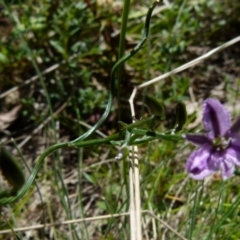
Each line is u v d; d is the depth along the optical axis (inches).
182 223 7.9
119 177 9.2
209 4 11.4
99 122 6.3
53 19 10.8
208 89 11.1
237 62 11.5
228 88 10.7
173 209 8.8
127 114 10.3
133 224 5.7
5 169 6.7
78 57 10.6
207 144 5.3
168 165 9.1
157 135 5.8
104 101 10.3
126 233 7.5
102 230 8.7
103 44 11.1
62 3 11.2
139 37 11.0
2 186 9.2
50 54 10.9
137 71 10.6
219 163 5.3
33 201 9.1
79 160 8.5
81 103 10.3
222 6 11.8
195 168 5.2
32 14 11.2
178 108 6.1
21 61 10.7
